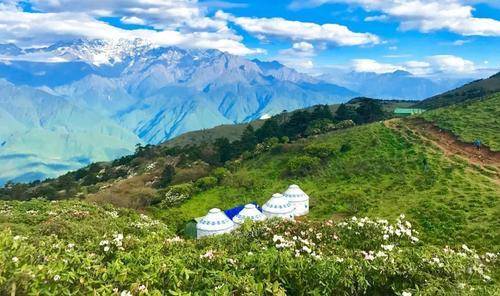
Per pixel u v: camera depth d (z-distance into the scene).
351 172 74.50
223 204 75.56
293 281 12.75
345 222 20.88
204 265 13.75
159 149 166.88
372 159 77.38
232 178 86.75
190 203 79.50
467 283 14.48
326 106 140.88
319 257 14.41
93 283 11.27
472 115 86.81
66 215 33.56
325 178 76.19
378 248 18.36
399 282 13.57
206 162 119.88
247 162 100.12
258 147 105.38
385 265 13.89
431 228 45.41
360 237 19.39
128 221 32.78
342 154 83.62
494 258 21.23
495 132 74.69
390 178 67.81
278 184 79.75
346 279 12.74
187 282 12.12
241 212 54.84
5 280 9.99
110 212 39.41
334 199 63.75
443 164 67.06
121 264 12.16
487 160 66.19
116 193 95.06
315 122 123.00
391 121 97.56
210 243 18.53
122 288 11.25
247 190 80.44
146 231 27.45
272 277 12.76
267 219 21.56
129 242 16.03
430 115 93.38
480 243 38.66
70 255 12.76
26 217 32.31
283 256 13.42
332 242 19.11
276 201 57.38
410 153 75.31
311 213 59.91
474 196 53.28
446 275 14.41
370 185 67.06
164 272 12.23
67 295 10.42
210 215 52.88
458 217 46.81
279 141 108.00
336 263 13.77
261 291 11.27
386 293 13.31
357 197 60.03
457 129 80.44
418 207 52.69
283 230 19.77
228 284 11.49
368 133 91.06
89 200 89.12
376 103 137.25
